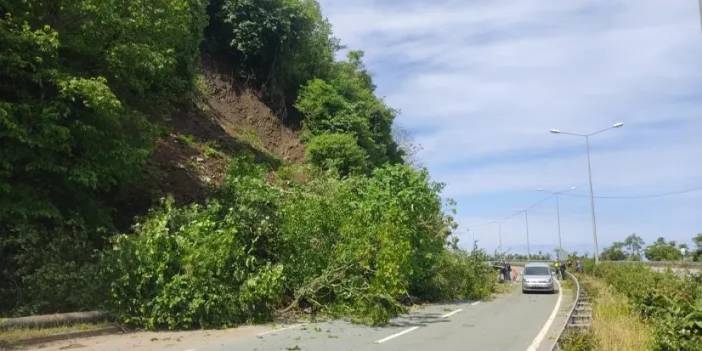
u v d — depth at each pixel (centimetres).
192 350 1177
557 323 1744
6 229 1507
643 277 2195
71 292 1422
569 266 5900
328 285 1820
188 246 1521
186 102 3062
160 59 1861
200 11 2908
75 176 1576
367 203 2323
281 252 1859
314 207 1972
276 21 3862
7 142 1486
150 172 2261
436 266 2750
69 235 1571
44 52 1546
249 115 3678
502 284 4025
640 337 1248
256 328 1546
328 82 4188
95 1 1675
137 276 1448
